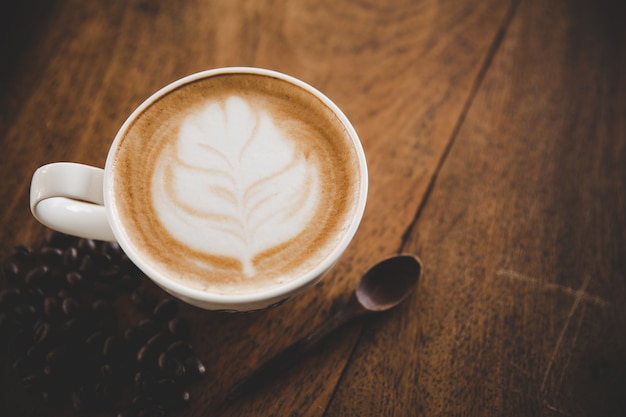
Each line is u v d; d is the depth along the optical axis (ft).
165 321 0.93
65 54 1.09
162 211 0.82
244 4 1.16
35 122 1.04
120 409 0.89
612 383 0.93
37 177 0.79
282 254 0.81
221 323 0.94
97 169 0.83
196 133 0.86
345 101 1.09
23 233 0.98
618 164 1.07
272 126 0.87
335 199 0.84
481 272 0.99
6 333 0.91
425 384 0.92
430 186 1.04
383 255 0.99
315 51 1.13
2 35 1.10
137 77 1.08
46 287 0.94
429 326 0.95
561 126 1.09
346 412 0.90
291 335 0.94
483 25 1.16
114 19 1.12
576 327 0.96
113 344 0.89
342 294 0.97
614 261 1.00
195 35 1.13
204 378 0.91
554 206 1.03
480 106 1.10
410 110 1.09
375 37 1.15
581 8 1.17
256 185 0.84
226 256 0.81
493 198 1.03
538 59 1.14
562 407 0.91
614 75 1.14
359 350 0.93
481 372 0.93
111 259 0.95
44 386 0.88
